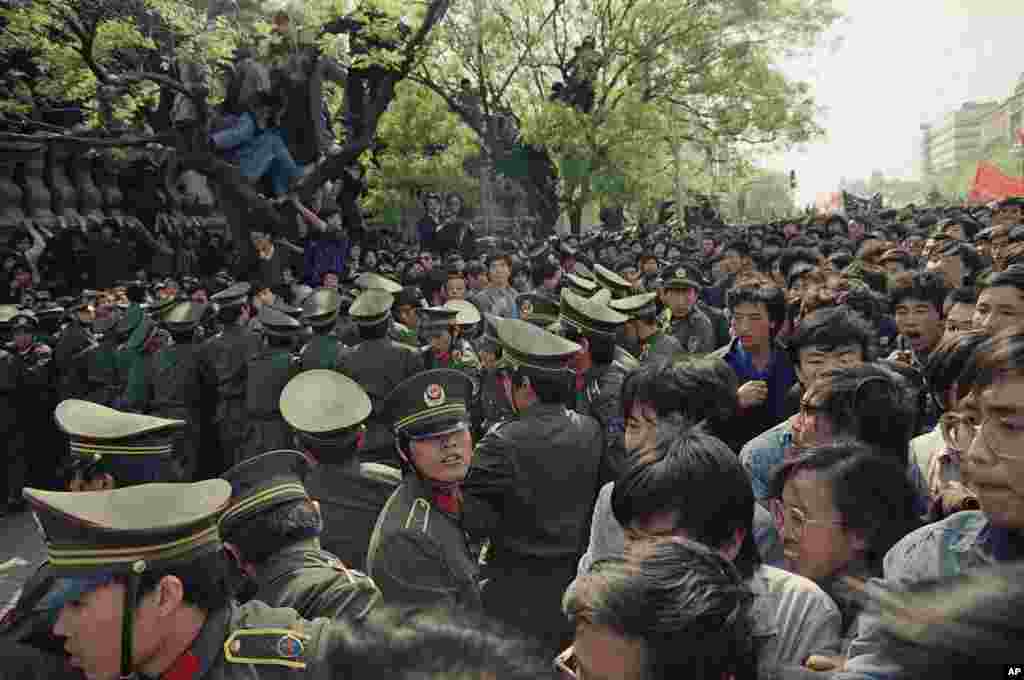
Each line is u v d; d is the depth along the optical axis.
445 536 3.13
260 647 1.99
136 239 21.58
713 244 16.77
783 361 4.97
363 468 3.91
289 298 12.77
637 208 33.31
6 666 2.18
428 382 3.17
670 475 2.16
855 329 3.90
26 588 2.29
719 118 27.64
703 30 25.50
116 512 1.93
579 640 1.44
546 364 3.60
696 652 1.37
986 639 0.83
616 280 8.16
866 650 1.24
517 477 3.51
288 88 15.64
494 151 26.00
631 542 2.23
